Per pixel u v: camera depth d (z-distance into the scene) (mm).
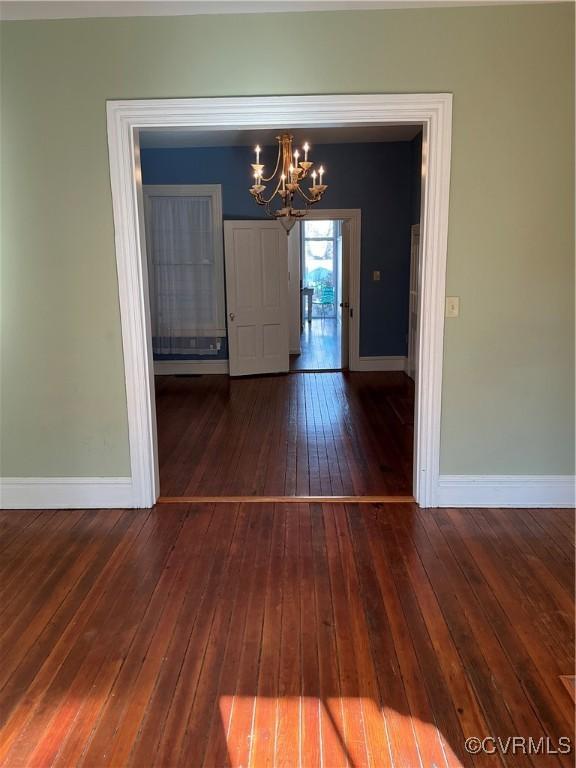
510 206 3139
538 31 2945
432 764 1810
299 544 3119
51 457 3512
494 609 2549
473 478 3484
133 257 3227
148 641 2371
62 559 2996
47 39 3000
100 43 2996
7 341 3361
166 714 2006
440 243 3160
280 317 7379
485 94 3018
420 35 2961
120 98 3047
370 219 7102
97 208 3178
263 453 4535
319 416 5543
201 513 3496
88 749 1872
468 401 3379
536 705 2023
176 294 7320
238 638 2383
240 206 7094
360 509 3523
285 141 4973
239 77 3014
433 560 2947
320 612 2543
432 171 3094
